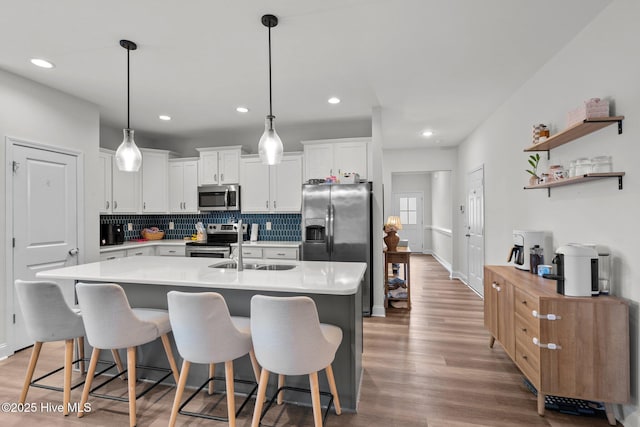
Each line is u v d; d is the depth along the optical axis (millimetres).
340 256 4039
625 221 1983
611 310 1931
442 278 6371
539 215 3061
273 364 1717
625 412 1981
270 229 5164
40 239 3191
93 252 3752
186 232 5504
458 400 2252
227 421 2027
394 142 6008
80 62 2793
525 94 3316
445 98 3742
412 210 10367
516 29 2346
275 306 1651
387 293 4395
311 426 1987
